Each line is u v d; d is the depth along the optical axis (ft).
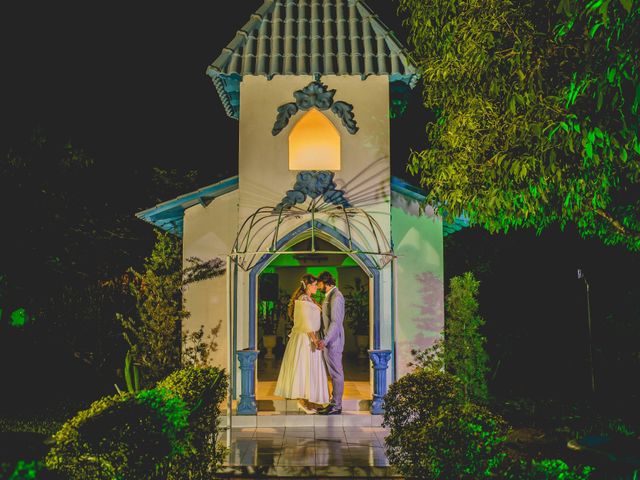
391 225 42.80
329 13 44.21
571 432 37.88
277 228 38.47
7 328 55.11
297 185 41.01
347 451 33.12
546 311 61.31
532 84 28.12
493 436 20.70
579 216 35.81
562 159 28.81
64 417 43.86
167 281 43.75
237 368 40.91
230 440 34.53
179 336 45.11
